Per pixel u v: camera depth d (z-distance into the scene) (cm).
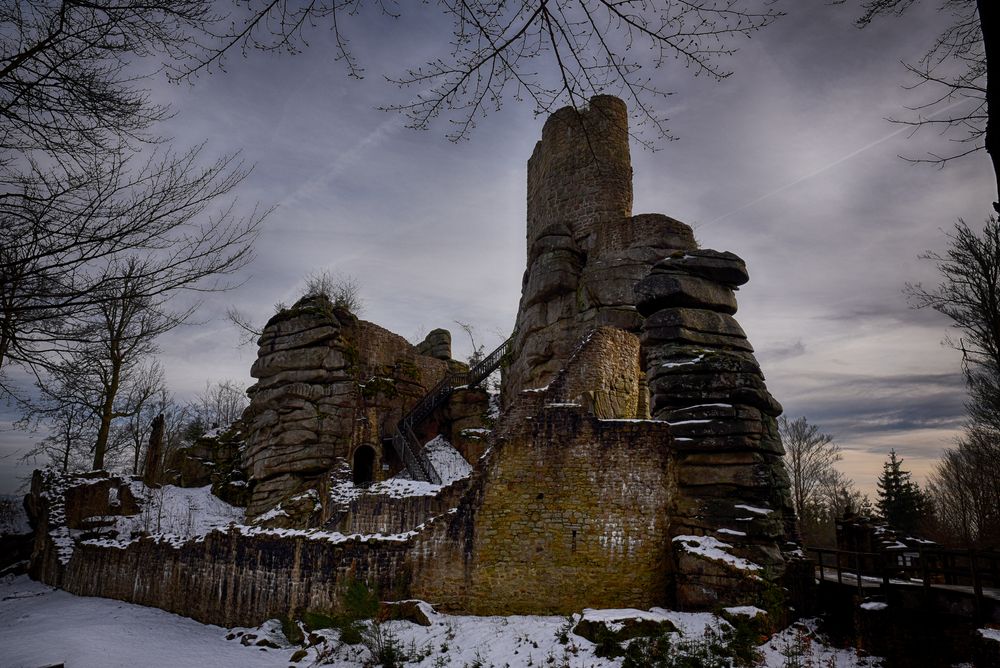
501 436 1501
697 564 1317
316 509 2736
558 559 1400
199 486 3173
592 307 2780
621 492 1427
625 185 3098
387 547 1468
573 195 3112
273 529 1655
